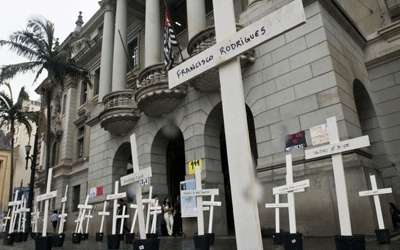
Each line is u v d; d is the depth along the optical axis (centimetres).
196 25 1545
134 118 1791
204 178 1338
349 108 1059
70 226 2639
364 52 1424
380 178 1061
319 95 1060
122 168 1984
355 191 929
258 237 376
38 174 3359
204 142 1401
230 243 902
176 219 1523
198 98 1473
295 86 1126
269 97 1190
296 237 526
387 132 1295
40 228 2344
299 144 1059
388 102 1318
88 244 1087
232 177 411
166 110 1588
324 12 1156
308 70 1106
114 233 877
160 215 1514
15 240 1195
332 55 1085
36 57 2028
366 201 905
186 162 1455
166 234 1507
